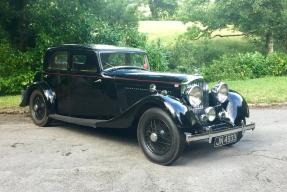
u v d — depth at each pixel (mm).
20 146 6785
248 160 5949
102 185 4973
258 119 9023
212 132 5707
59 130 7965
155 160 5797
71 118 7480
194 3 21688
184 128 5488
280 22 19875
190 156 6207
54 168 5625
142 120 5930
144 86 6438
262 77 16453
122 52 7379
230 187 4875
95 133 7703
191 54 20297
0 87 12484
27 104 8594
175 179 5168
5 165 5758
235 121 6461
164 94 5973
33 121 8438
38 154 6309
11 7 14227
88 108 7344
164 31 28219
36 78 8570
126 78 6645
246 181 5070
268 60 16734
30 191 4785
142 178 5215
